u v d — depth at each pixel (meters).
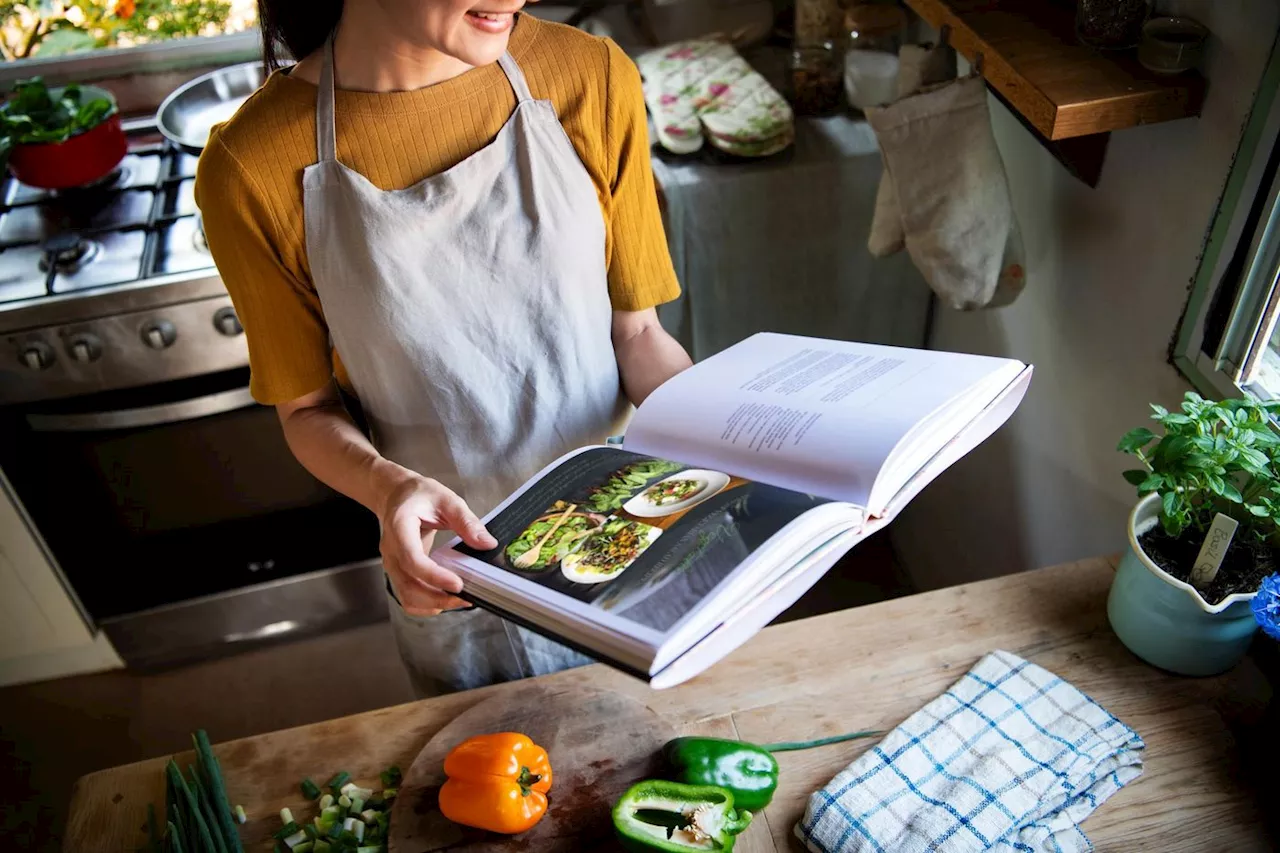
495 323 1.02
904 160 1.33
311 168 0.92
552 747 1.00
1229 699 1.02
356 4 0.87
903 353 0.91
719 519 0.77
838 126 1.79
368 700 2.10
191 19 2.06
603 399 1.14
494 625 1.23
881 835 0.90
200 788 0.96
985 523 1.84
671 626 0.69
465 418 1.07
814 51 1.79
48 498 1.87
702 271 1.83
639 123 1.03
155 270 1.67
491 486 1.14
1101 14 1.14
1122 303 1.31
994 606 1.14
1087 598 1.14
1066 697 1.01
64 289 1.64
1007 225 1.36
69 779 1.99
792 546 0.73
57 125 1.79
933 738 0.98
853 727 1.02
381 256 0.95
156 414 1.77
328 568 2.13
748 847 0.93
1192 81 1.09
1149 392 1.28
